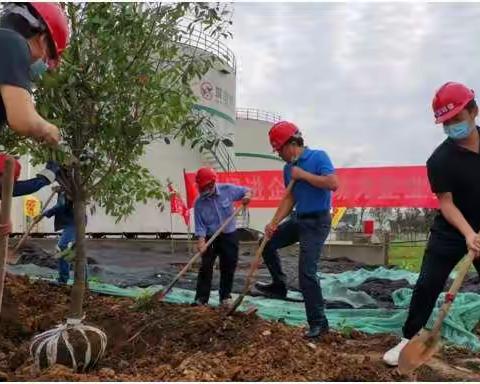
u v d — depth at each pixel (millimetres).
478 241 3902
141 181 5496
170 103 4344
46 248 15805
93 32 4180
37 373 3727
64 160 4027
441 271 4320
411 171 11570
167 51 4543
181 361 4238
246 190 6832
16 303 6059
